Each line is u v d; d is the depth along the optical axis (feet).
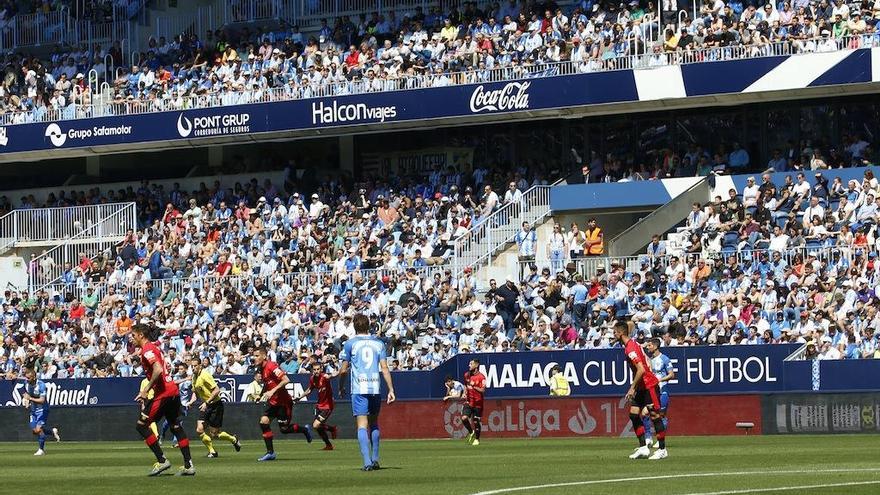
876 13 200.34
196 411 180.45
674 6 216.95
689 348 167.22
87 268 238.07
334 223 227.20
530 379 175.52
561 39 223.10
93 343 216.33
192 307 214.28
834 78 199.52
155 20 279.28
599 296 185.57
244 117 240.73
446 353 186.50
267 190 245.45
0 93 274.36
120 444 172.65
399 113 229.04
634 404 103.71
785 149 213.25
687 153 216.13
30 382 147.23
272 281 214.48
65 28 282.15
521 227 211.82
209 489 81.25
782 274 177.06
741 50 207.10
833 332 162.50
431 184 231.50
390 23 246.88
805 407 148.25
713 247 188.65
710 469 89.10
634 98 212.23
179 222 241.96
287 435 178.19
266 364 117.70
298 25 261.85
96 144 253.03
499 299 190.70
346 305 204.23
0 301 244.22
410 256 214.07
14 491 82.33
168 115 247.09
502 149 236.43
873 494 68.64
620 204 212.23
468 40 230.27
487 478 84.53
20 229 257.75
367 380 92.73
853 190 189.78
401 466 99.71
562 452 119.03
